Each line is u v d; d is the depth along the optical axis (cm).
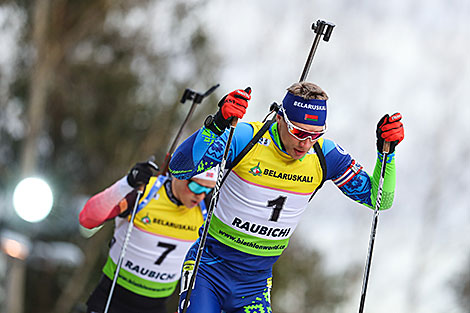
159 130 6272
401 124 1348
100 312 1853
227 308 1414
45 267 4328
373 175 1407
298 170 1340
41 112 5319
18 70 5728
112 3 5619
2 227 3656
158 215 1769
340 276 7125
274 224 1362
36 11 5194
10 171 5684
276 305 6209
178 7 6362
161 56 6438
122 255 1650
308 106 1258
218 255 1388
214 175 1697
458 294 8544
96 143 6388
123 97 6388
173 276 1870
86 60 6309
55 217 4469
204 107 6419
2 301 4869
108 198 1683
